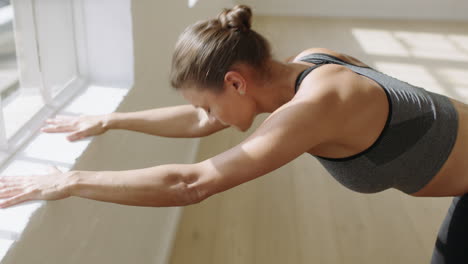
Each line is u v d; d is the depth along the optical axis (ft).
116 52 5.90
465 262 4.60
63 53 5.70
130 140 5.94
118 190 3.68
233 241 7.97
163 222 7.64
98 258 5.14
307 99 3.80
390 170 4.28
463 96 13.73
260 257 7.65
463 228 4.56
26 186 3.80
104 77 6.06
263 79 4.11
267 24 20.53
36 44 5.17
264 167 3.71
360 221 8.57
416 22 21.50
